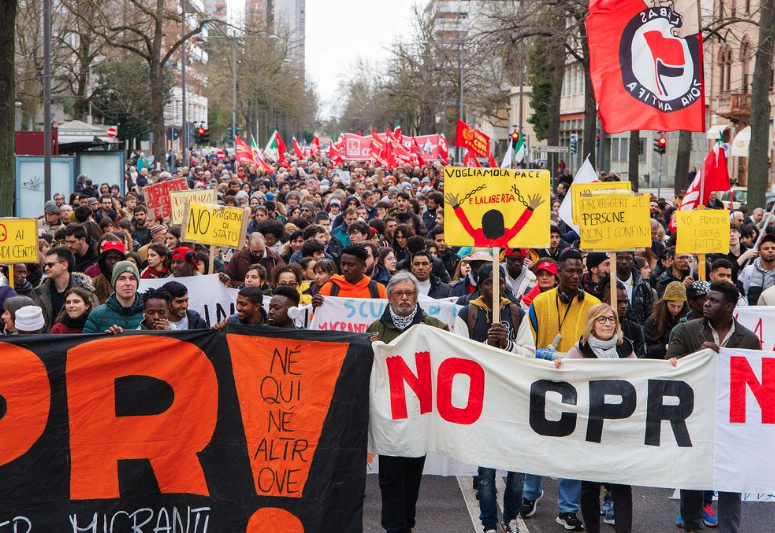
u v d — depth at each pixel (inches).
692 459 263.6
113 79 2236.7
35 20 1526.8
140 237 645.9
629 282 393.1
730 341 287.7
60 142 1451.8
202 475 253.6
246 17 3240.7
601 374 264.7
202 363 254.2
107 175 1302.9
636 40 433.4
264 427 256.1
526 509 312.8
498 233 293.0
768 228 593.9
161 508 251.1
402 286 293.6
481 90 2549.2
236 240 431.2
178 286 336.2
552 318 310.5
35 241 369.1
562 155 2952.8
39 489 244.8
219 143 4365.2
